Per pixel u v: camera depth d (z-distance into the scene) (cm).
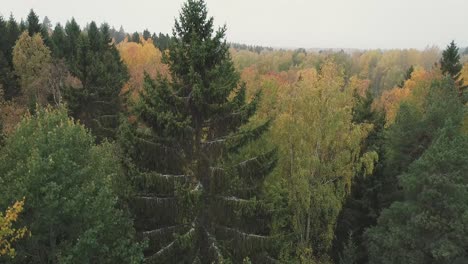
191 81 1641
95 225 1565
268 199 2098
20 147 1667
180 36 1764
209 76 1691
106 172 1998
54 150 1583
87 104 4009
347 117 2364
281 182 2384
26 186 1488
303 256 2303
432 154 2164
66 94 3888
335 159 2338
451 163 2134
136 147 1703
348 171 2370
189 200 1596
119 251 1620
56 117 1764
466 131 2923
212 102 1714
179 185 1620
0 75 4825
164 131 1694
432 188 2128
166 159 1744
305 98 2352
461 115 2573
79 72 4078
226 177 1722
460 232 2062
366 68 14425
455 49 4469
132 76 6134
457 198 2103
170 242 1789
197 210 1745
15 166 1697
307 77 2652
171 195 1764
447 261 2089
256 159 1772
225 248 1767
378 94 12169
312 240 2719
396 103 4831
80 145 1783
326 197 2331
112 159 2112
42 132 1652
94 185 1603
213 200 1773
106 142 2372
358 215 3011
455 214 2080
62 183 1535
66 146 1666
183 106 1716
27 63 4841
